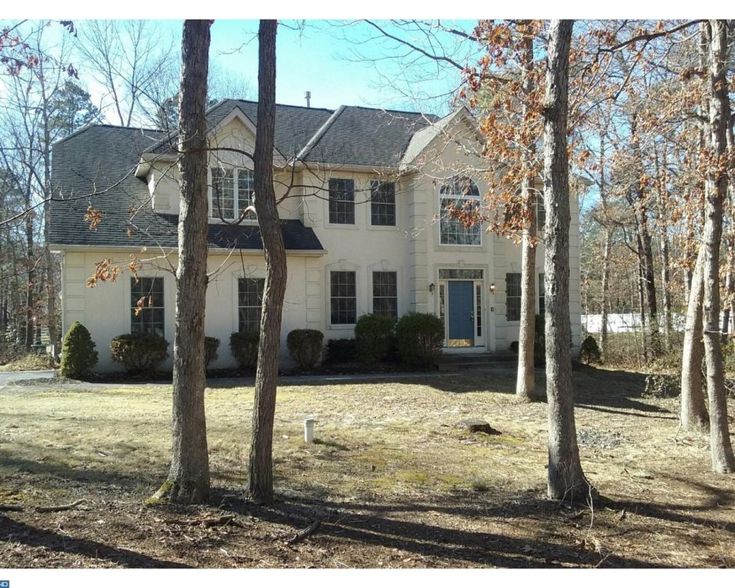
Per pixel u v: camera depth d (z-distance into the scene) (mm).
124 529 5348
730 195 11586
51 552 4793
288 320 18375
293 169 6496
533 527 5938
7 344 26984
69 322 16047
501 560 5086
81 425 9727
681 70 9586
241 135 17906
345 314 19438
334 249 19266
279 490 6793
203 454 6184
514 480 7578
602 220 24578
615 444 9781
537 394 14180
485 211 13891
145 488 6570
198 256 6035
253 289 17875
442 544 5402
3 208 25312
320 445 9062
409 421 11164
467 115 15109
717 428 8258
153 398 12867
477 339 20406
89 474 7020
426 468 8055
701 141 10859
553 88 6660
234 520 5680
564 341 6758
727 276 12125
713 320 8297
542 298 21094
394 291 20047
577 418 11977
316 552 5090
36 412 10891
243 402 12539
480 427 10398
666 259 20641
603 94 10758
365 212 19656
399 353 18656
